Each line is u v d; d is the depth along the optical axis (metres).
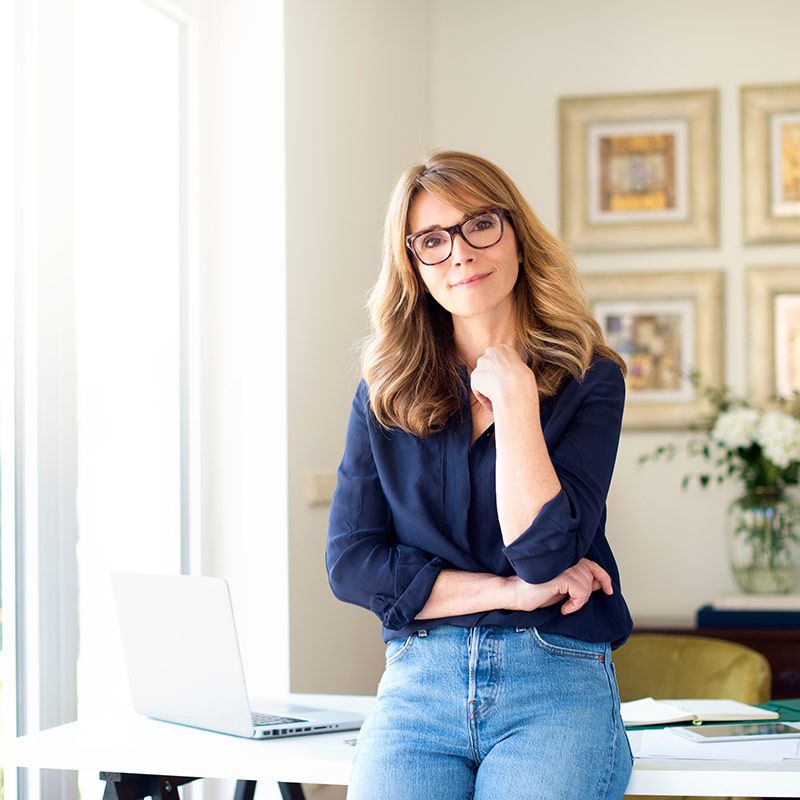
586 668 1.61
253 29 3.27
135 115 3.01
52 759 1.92
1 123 2.49
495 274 1.75
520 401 1.63
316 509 3.38
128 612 2.12
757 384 4.29
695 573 4.30
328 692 3.45
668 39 4.41
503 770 1.54
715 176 4.34
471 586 1.64
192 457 3.19
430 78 4.48
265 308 3.23
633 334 4.36
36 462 2.51
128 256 2.98
